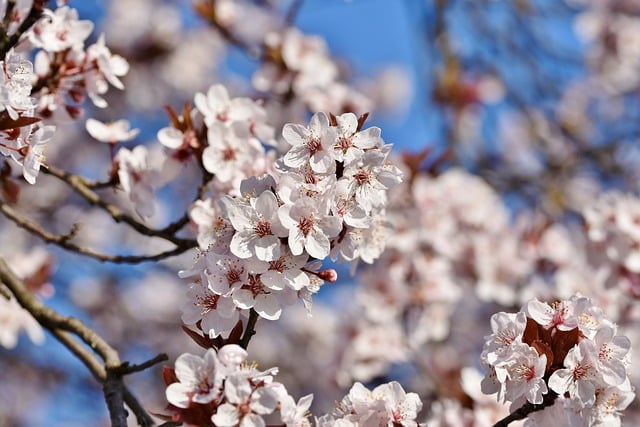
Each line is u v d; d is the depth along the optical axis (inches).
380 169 26.4
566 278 41.0
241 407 25.1
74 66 30.8
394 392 27.2
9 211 31.7
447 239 42.8
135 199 31.6
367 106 42.8
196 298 26.4
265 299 26.2
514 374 26.5
